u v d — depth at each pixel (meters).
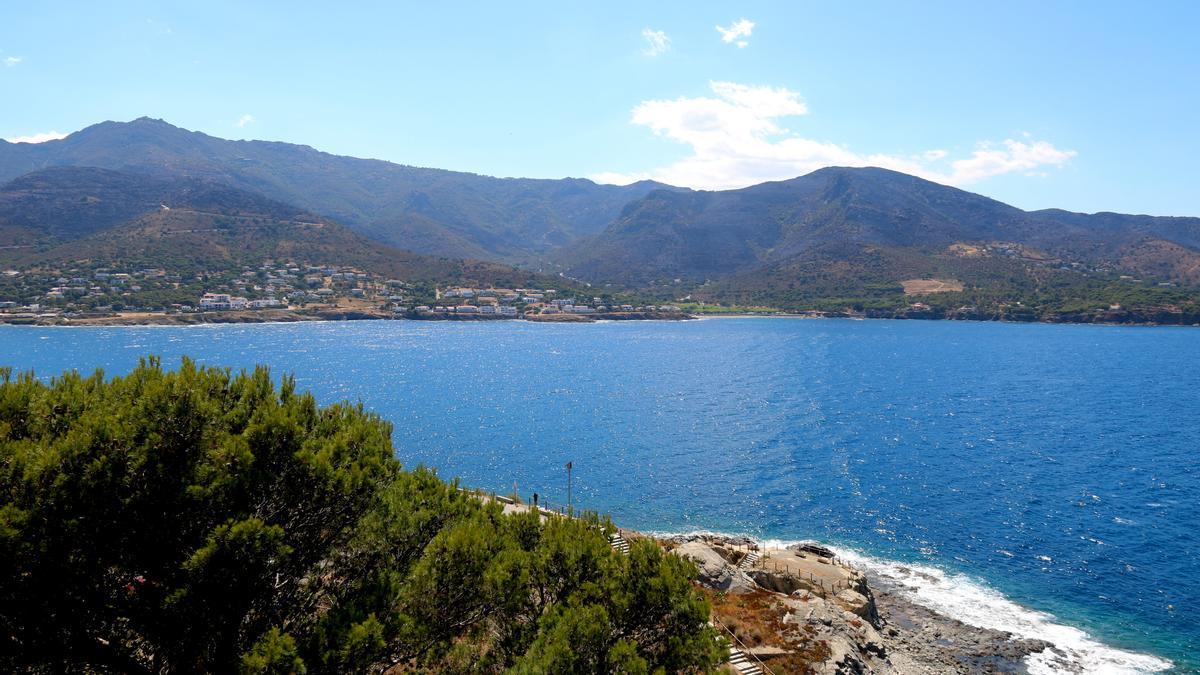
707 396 132.12
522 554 18.25
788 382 150.50
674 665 16.81
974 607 46.06
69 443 13.37
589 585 17.73
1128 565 53.09
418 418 109.50
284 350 190.38
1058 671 37.97
